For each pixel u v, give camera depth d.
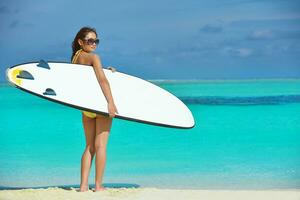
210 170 8.88
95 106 6.41
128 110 6.65
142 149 10.62
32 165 9.36
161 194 6.54
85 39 6.77
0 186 7.93
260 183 7.93
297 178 8.23
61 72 6.64
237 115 14.06
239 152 10.25
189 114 7.03
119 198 6.28
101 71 6.54
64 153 10.30
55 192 6.52
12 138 11.62
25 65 6.59
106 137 6.68
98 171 6.68
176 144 11.03
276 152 10.16
